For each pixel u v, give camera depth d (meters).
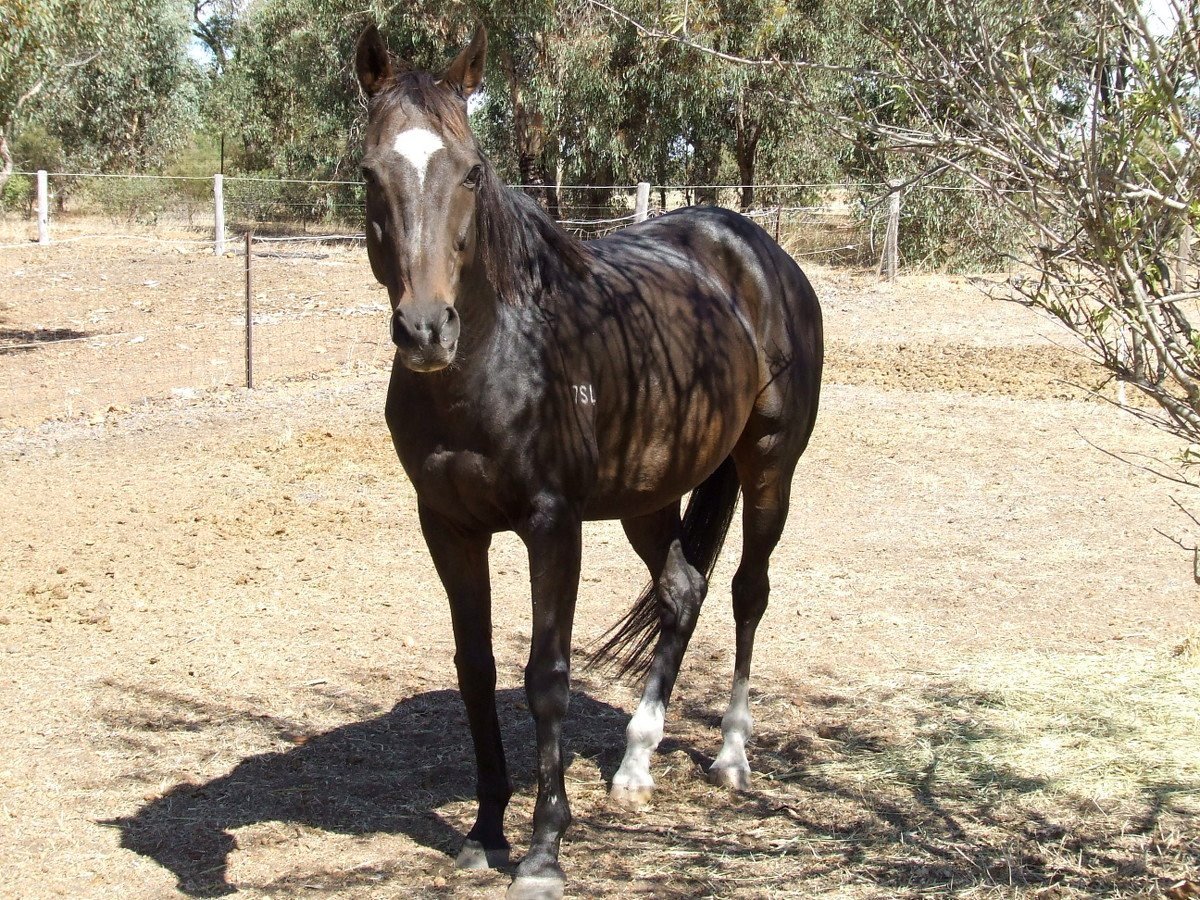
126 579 5.88
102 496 7.22
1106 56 2.59
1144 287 2.63
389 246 2.79
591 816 3.71
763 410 4.09
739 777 3.88
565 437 3.17
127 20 22.47
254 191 26.66
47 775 3.95
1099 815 3.63
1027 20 2.78
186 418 9.27
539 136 20.41
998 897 3.16
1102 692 4.57
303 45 24.59
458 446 3.08
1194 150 2.42
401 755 4.15
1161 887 3.17
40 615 5.39
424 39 21.22
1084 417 9.63
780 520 4.22
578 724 4.43
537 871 3.14
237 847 3.49
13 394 10.10
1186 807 3.67
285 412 9.48
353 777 3.97
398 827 3.64
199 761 4.08
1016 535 6.71
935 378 11.20
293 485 7.55
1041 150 2.61
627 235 4.08
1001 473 8.03
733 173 24.14
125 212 25.25
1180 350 2.65
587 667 4.88
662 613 4.05
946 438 8.96
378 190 2.80
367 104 3.03
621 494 3.56
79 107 27.66
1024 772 3.93
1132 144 2.46
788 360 4.16
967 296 15.86
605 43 18.19
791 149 20.09
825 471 8.07
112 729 4.32
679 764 4.09
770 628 5.39
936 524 6.93
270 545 6.44
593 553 6.54
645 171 21.94
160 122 30.05
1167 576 6.01
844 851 3.44
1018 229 4.41
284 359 11.64
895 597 5.74
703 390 3.67
